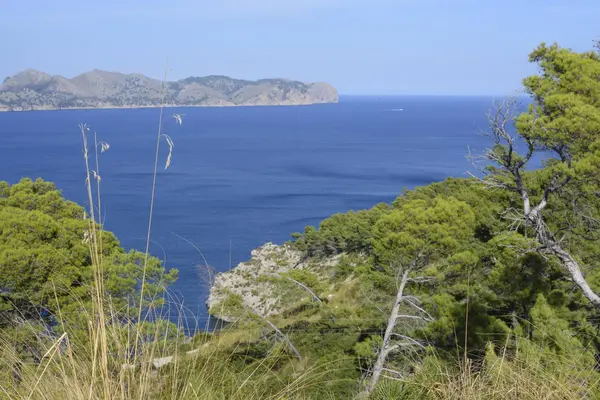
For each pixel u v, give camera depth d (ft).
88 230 8.75
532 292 48.70
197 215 204.33
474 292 50.06
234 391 11.10
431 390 12.97
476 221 62.80
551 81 45.60
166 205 221.46
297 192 274.16
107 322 9.16
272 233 182.91
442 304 49.98
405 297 53.26
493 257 60.49
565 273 50.93
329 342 50.67
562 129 40.06
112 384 8.69
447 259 55.83
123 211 196.54
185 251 126.31
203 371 10.81
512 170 45.52
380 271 67.82
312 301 61.87
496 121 44.75
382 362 45.75
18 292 41.34
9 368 10.05
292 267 127.34
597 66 43.55
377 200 253.65
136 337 9.28
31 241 49.06
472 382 12.37
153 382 9.98
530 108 44.75
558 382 11.73
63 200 71.41
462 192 76.18
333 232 124.47
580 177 40.40
